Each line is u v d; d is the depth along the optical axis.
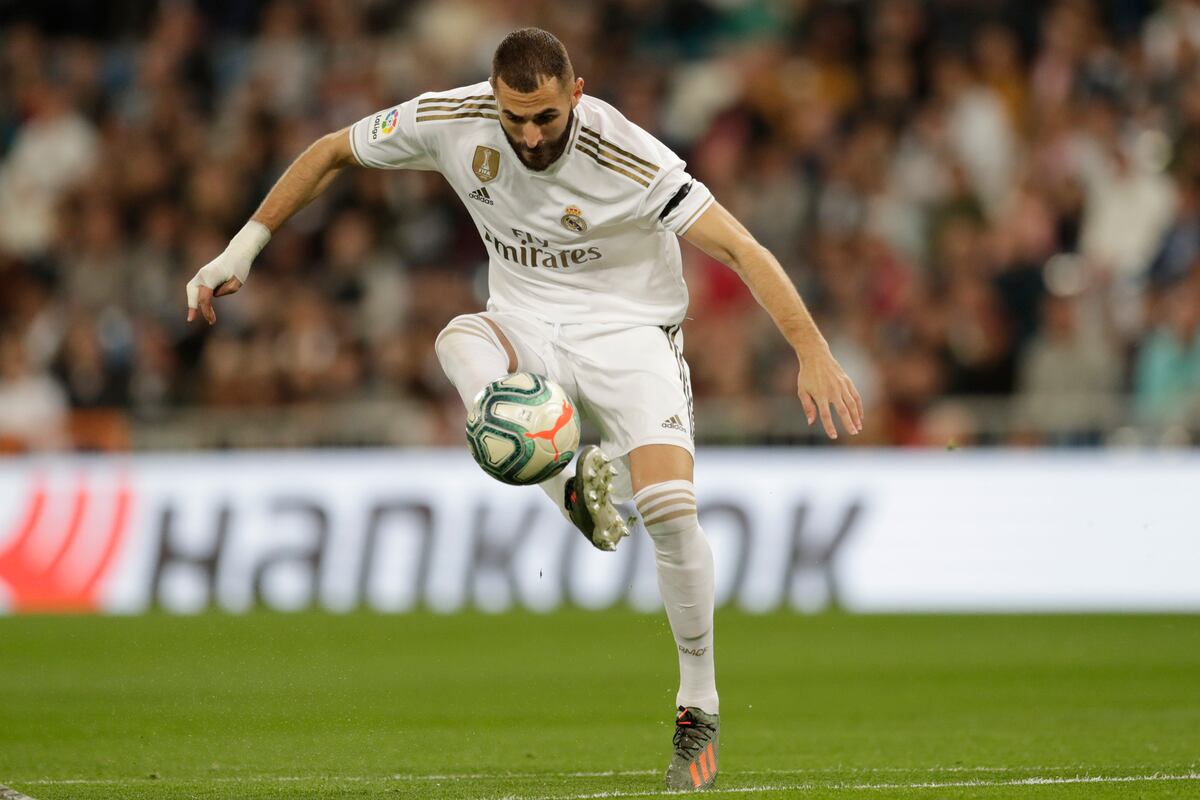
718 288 50.00
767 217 53.38
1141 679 30.44
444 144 18.14
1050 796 16.52
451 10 60.53
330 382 50.94
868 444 47.69
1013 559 43.66
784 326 17.17
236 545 45.59
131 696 28.03
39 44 61.16
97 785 18.62
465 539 44.84
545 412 17.00
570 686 29.98
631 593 44.19
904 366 48.16
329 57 60.09
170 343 52.94
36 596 45.41
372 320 52.34
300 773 19.91
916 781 18.12
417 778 19.25
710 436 45.84
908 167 53.56
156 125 58.16
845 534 44.41
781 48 58.12
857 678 31.06
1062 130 53.22
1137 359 46.38
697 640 17.83
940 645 36.34
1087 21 55.66
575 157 17.56
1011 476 44.22
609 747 22.62
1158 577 42.94
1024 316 49.38
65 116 58.62
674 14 60.31
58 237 55.91
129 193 56.41
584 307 18.58
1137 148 52.34
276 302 52.56
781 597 44.34
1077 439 44.91
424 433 48.88
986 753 21.27
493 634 38.31
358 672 31.81
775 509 44.81
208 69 59.59
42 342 53.84
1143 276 49.72
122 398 51.31
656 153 17.66
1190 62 53.47
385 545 45.19
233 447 47.47
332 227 53.72
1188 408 44.28
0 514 45.91
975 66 55.50
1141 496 43.47
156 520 45.88
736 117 55.62
